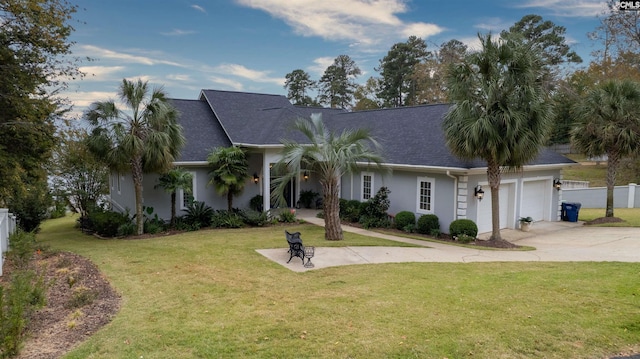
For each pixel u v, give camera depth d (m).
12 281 6.82
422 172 14.75
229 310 6.16
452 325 5.50
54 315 5.94
